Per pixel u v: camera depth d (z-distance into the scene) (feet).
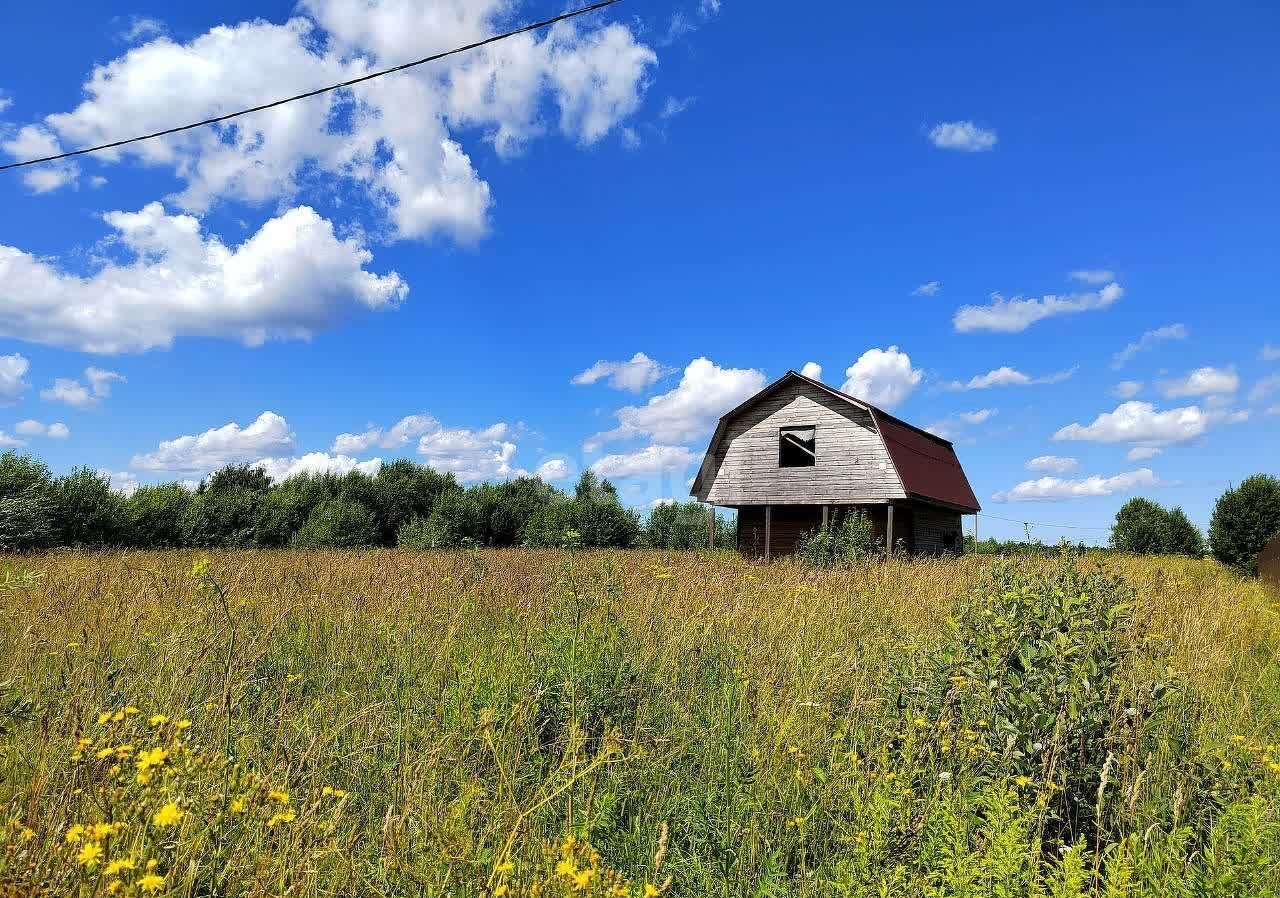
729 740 16.78
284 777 12.12
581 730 15.60
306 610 26.58
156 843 8.83
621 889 8.87
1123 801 13.44
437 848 10.76
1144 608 26.61
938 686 16.35
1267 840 11.94
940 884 11.14
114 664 16.93
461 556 51.80
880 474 85.76
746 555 93.71
